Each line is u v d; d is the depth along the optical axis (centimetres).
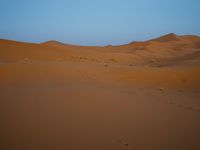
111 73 1688
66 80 1216
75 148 435
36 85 993
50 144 442
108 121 588
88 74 1522
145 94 1063
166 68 2156
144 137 512
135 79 1664
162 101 931
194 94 1366
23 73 1247
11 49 2830
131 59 4878
